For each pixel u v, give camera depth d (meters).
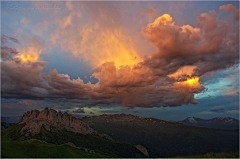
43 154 185.62
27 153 177.00
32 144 198.38
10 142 186.25
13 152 164.62
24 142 196.38
